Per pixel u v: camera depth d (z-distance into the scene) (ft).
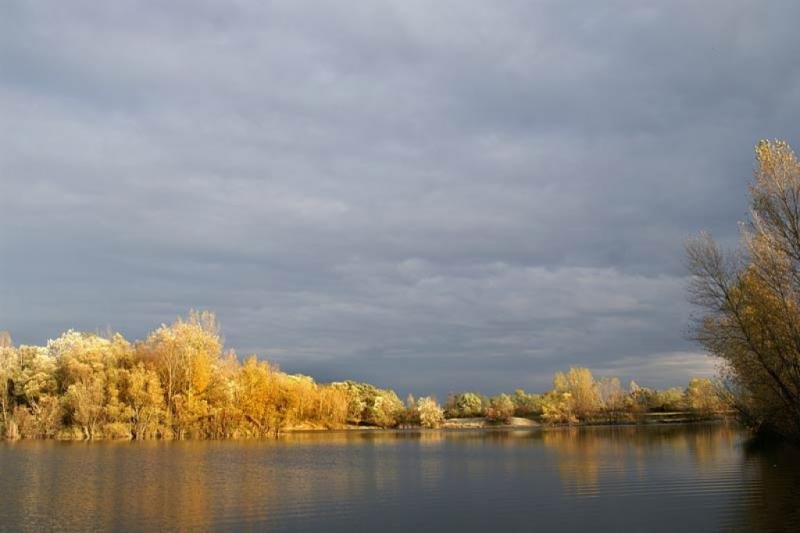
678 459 204.54
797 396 175.01
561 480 160.04
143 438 372.99
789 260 166.81
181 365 402.52
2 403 373.40
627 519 106.83
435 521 109.81
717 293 183.83
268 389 467.11
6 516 115.14
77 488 150.92
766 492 127.13
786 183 166.91
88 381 366.84
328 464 215.92
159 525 107.45
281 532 102.12
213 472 187.52
